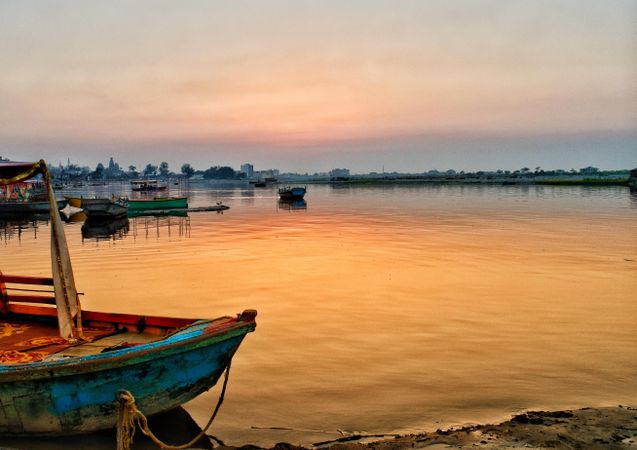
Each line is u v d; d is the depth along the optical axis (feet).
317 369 37.76
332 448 26.35
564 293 60.08
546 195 302.04
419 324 48.60
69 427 26.86
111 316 35.47
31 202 192.65
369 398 32.78
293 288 64.23
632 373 36.22
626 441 25.57
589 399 32.04
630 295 58.75
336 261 84.28
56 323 37.81
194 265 81.87
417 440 26.66
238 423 29.81
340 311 53.36
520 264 79.46
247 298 59.31
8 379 25.07
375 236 119.24
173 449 25.23
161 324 34.12
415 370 37.40
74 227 154.30
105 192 466.29
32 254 96.07
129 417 24.61
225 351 28.66
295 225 152.15
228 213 208.74
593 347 41.73
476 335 45.21
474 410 30.83
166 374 27.14
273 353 41.14
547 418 28.76
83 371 25.23
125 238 122.72
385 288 63.62
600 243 101.71
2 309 38.99
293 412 31.04
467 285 64.90
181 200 221.46
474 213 183.01
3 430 27.22
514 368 37.47
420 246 100.83
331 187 572.92
